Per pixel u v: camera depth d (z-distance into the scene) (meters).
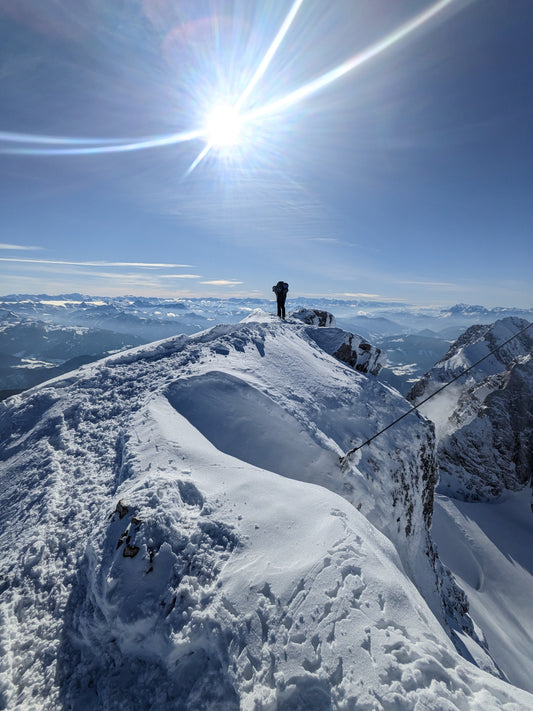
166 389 12.81
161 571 5.47
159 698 4.47
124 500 6.45
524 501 61.72
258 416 12.75
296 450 12.31
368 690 3.75
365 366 23.09
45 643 5.46
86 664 5.16
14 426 12.93
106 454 9.93
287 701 3.93
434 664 3.97
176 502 6.67
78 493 8.47
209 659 4.64
